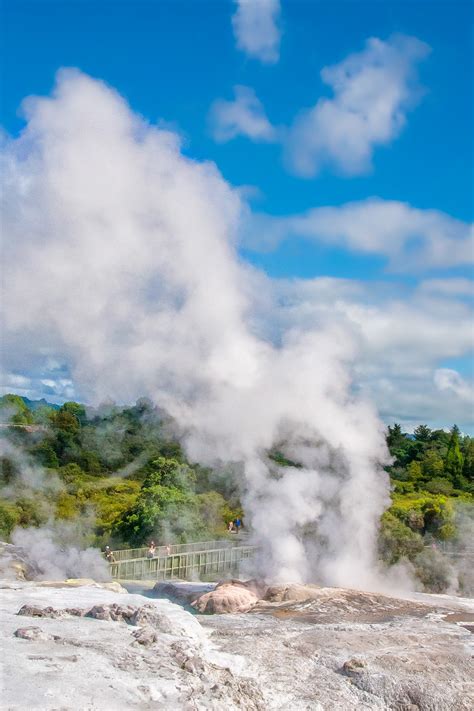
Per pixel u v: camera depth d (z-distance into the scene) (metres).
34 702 9.95
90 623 14.97
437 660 14.23
